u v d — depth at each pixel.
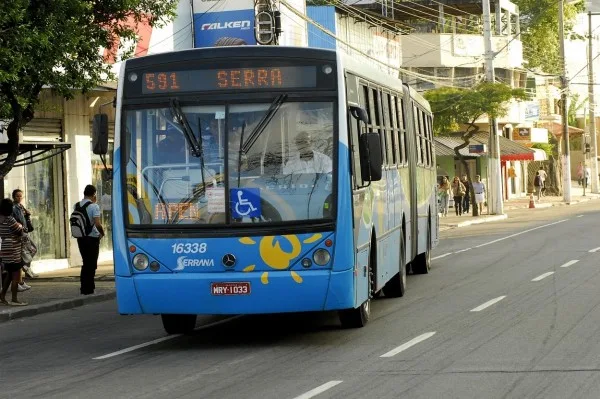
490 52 77.38
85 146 43.53
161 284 19.16
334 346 19.39
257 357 18.56
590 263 34.62
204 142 19.31
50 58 28.17
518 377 15.59
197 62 19.47
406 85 29.50
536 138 111.69
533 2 117.88
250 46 19.42
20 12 26.34
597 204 92.62
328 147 19.17
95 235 31.50
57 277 37.66
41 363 19.39
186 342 21.05
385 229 23.91
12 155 30.66
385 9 89.75
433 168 36.06
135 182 19.48
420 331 20.78
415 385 15.27
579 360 16.89
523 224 63.75
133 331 23.47
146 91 19.59
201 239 19.12
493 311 23.41
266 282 18.94
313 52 19.39
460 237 54.19
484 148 79.12
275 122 19.27
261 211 19.08
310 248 19.02
